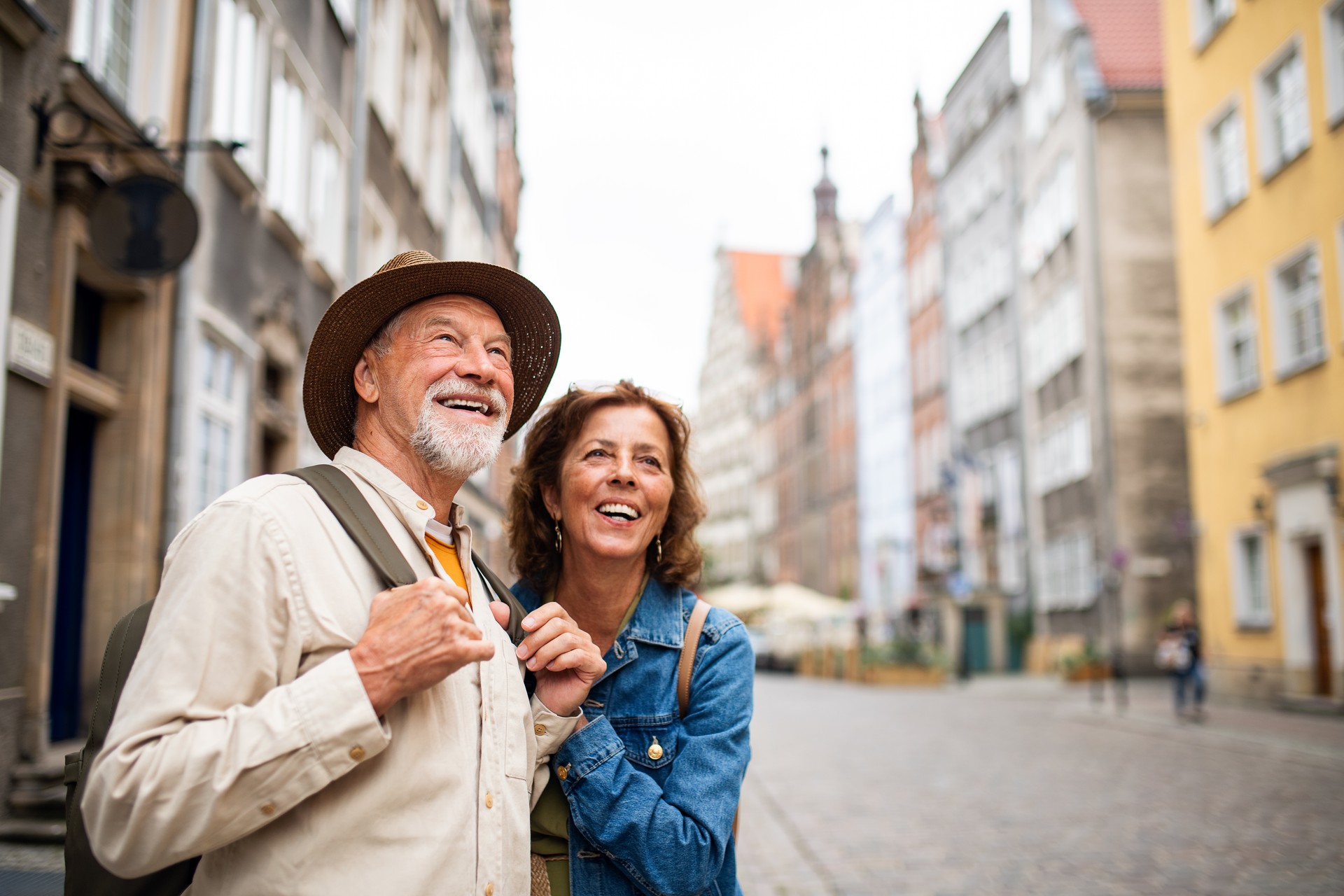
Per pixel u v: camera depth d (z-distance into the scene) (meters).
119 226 6.86
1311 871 6.24
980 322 37.59
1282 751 11.60
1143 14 30.83
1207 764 10.83
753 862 6.65
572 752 2.27
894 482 47.22
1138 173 28.70
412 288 2.13
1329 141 15.62
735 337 76.94
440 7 21.61
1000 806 8.70
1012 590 34.38
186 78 8.78
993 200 36.44
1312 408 16.19
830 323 56.88
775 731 15.32
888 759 11.93
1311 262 16.52
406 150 19.08
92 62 7.50
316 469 1.96
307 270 12.54
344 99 14.04
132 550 7.99
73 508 7.79
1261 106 17.56
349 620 1.81
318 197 12.96
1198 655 15.56
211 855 1.76
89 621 7.88
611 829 2.20
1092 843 7.14
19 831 5.66
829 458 56.97
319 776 1.66
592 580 2.55
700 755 2.34
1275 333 17.14
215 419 9.52
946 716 17.69
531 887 2.26
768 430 69.56
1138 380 28.12
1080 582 29.88
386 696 1.71
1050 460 31.92
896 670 28.64
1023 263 33.88
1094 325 28.42
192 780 1.59
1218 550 19.08
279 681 1.77
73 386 7.34
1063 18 30.45
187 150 7.89
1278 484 16.86
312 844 1.71
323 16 12.88
